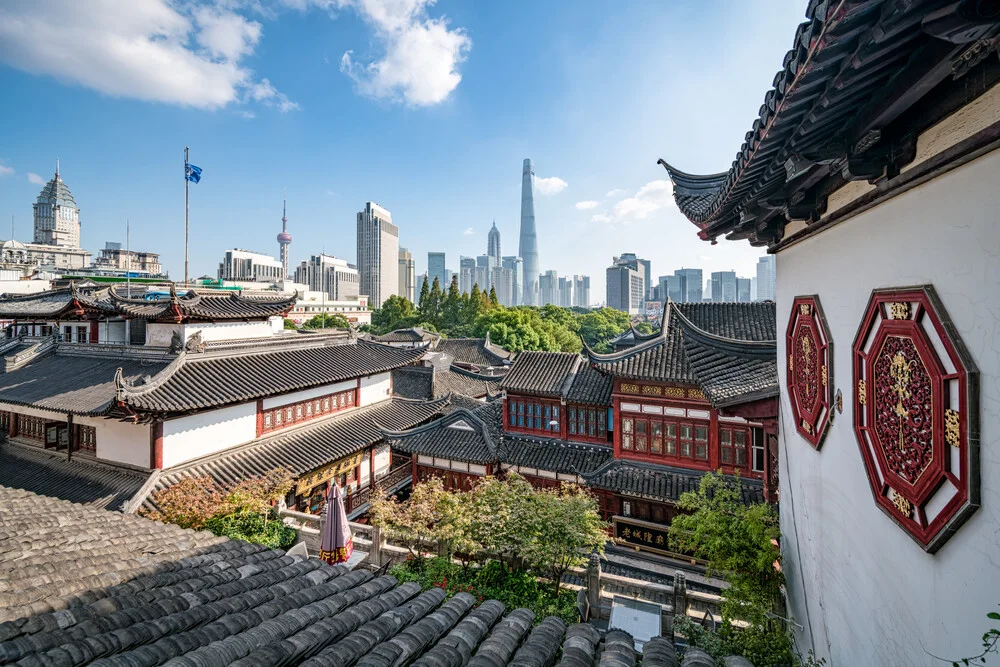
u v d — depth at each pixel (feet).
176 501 53.67
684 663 18.94
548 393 81.71
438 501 56.13
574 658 18.12
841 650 24.31
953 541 14.92
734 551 38.17
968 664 13.97
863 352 20.99
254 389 68.49
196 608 20.75
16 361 75.56
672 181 38.11
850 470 22.91
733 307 71.31
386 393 101.96
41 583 21.35
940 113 14.33
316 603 22.18
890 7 9.52
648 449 70.38
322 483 78.48
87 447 65.57
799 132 16.29
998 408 12.97
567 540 49.19
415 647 18.70
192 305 74.54
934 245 15.71
